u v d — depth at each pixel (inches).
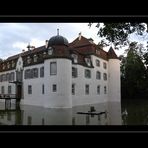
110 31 316.5
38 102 1119.0
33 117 614.2
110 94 1411.2
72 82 1090.1
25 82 1219.9
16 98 1204.5
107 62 1430.9
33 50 1253.7
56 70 999.0
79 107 1024.2
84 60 1210.0
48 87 1014.4
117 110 834.2
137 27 274.5
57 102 983.0
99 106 1050.7
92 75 1245.7
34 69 1163.3
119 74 1428.4
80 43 1306.6
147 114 664.4
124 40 325.7
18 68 1289.4
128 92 1443.2
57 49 1013.2
